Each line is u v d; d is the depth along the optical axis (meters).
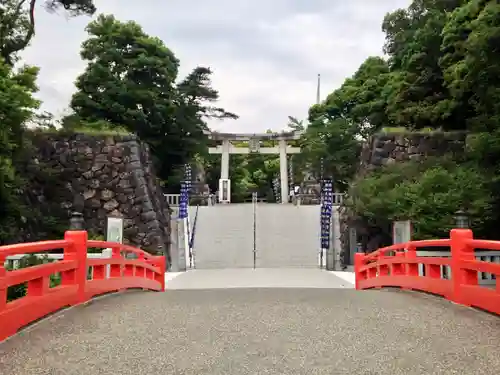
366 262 11.99
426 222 12.90
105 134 19.45
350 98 29.28
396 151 19.00
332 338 5.12
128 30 25.70
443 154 18.44
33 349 4.72
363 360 4.38
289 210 26.98
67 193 18.78
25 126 17.61
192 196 32.44
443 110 18.23
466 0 17.56
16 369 4.16
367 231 18.19
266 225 24.52
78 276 7.10
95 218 18.67
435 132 18.95
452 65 15.88
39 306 5.88
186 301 7.60
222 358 4.45
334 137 29.20
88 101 24.31
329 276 15.81
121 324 5.78
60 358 4.46
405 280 9.10
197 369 4.15
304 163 35.41
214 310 6.68
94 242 7.77
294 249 21.44
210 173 49.22
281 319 6.04
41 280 6.00
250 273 16.91
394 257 9.55
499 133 12.68
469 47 12.49
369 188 16.23
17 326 5.31
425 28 19.38
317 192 38.69
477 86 13.62
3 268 5.03
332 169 30.50
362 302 7.36
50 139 19.16
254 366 4.22
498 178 12.44
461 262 6.99
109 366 4.24
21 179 14.64
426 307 6.84
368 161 19.67
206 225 24.59
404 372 4.07
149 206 18.75
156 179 22.19
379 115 25.28
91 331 5.43
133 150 19.33
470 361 4.35
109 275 9.01
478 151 12.99
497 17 11.75
